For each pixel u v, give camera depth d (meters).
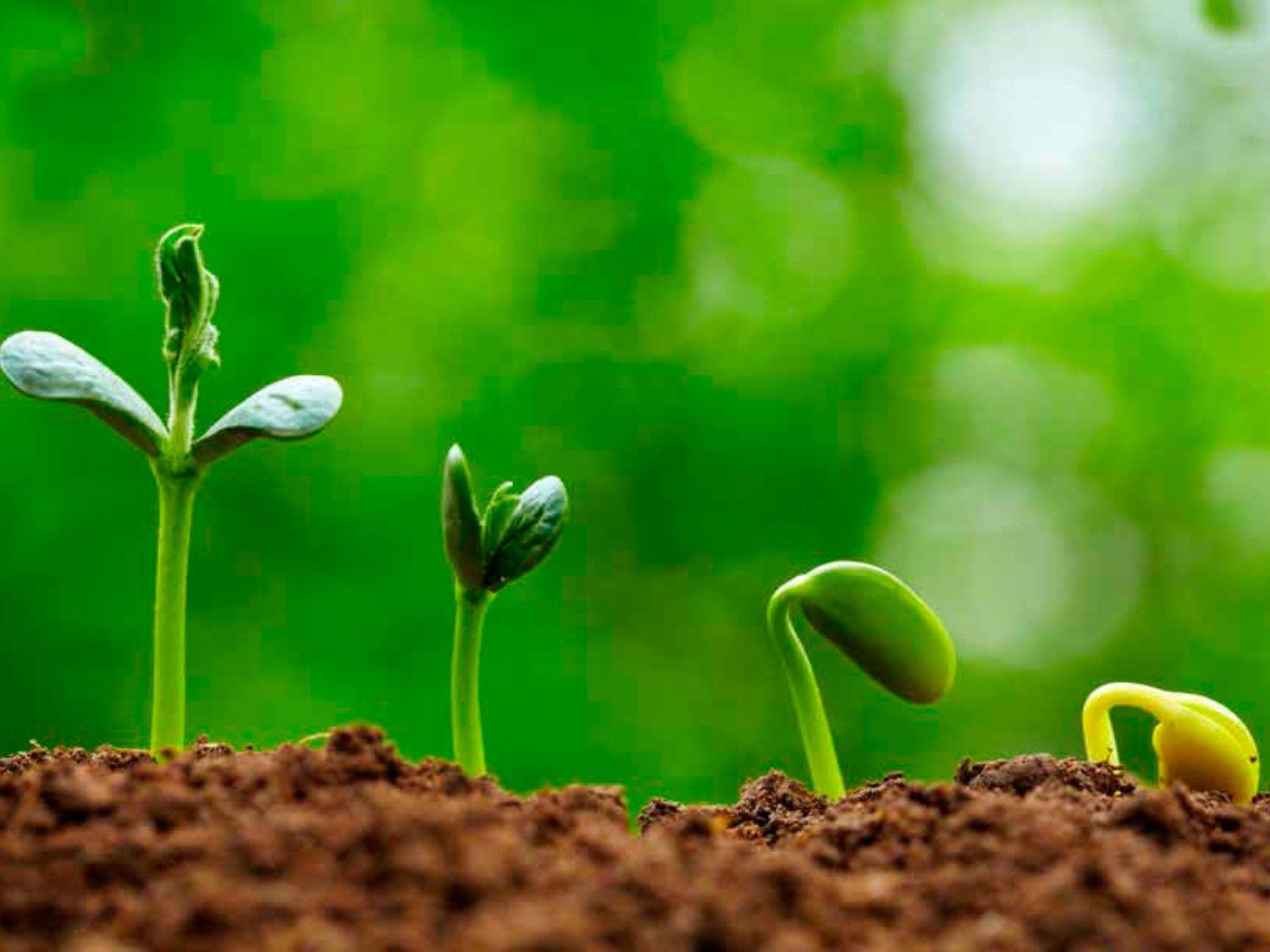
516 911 0.25
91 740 1.14
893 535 1.39
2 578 1.15
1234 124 1.41
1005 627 1.38
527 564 0.33
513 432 1.29
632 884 0.26
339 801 0.28
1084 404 1.44
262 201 1.24
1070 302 1.46
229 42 1.25
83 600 1.15
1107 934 0.26
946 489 1.40
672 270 1.36
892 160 1.41
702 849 0.28
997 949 0.26
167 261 0.33
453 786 0.30
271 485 1.22
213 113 1.24
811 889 0.27
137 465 1.17
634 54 1.36
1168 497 1.43
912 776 1.32
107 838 0.27
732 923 0.25
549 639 1.24
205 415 1.20
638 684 1.29
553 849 0.28
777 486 1.36
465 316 1.30
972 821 0.29
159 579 0.33
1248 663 1.38
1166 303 1.46
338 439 1.24
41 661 1.15
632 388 1.33
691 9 1.38
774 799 0.33
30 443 1.15
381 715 1.20
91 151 1.21
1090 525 1.43
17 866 0.26
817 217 1.41
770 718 1.31
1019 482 1.42
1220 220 1.45
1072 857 0.28
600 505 1.31
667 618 1.32
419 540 1.23
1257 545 1.40
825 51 1.41
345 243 1.26
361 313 1.27
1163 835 0.29
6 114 1.20
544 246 1.33
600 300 1.33
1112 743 0.35
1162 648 1.40
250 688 1.19
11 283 1.18
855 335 1.40
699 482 1.35
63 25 1.20
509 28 1.33
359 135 1.28
